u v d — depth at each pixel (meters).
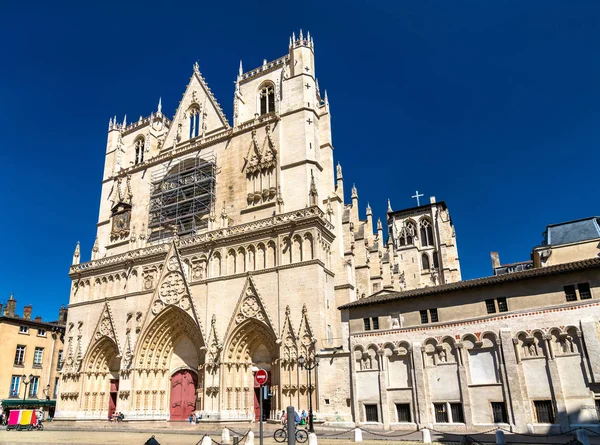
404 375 42.16
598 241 49.78
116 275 69.12
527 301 38.28
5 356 76.31
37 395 80.50
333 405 45.00
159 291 63.16
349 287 57.72
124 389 60.47
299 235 55.38
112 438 38.66
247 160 65.19
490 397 37.69
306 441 33.25
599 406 33.56
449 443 31.20
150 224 71.06
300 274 53.19
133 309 64.69
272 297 54.25
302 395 48.09
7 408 72.25
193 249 62.47
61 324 90.88
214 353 55.78
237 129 68.06
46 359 83.62
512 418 36.19
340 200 64.00
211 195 66.12
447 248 105.00
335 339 54.19
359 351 44.91
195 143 72.56
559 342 36.31
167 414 59.78
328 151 65.38
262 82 70.75
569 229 54.09
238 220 62.91
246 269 57.88
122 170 79.12
